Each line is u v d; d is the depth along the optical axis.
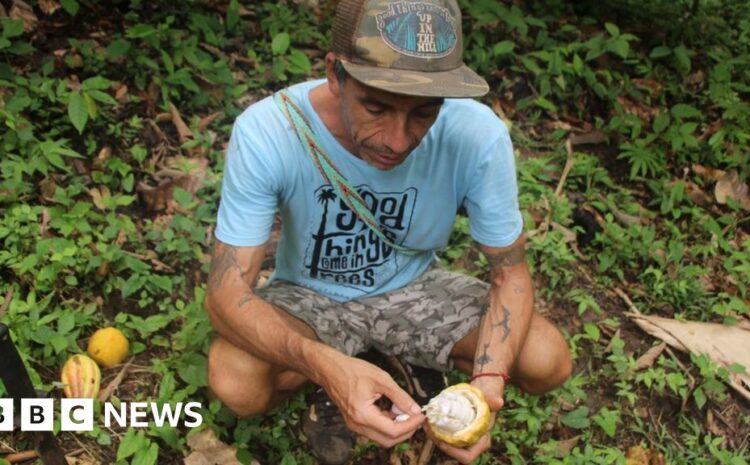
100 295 1.48
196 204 1.63
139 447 1.20
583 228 1.84
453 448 1.06
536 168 1.89
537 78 2.10
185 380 1.32
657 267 1.78
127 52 1.83
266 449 1.32
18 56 1.79
